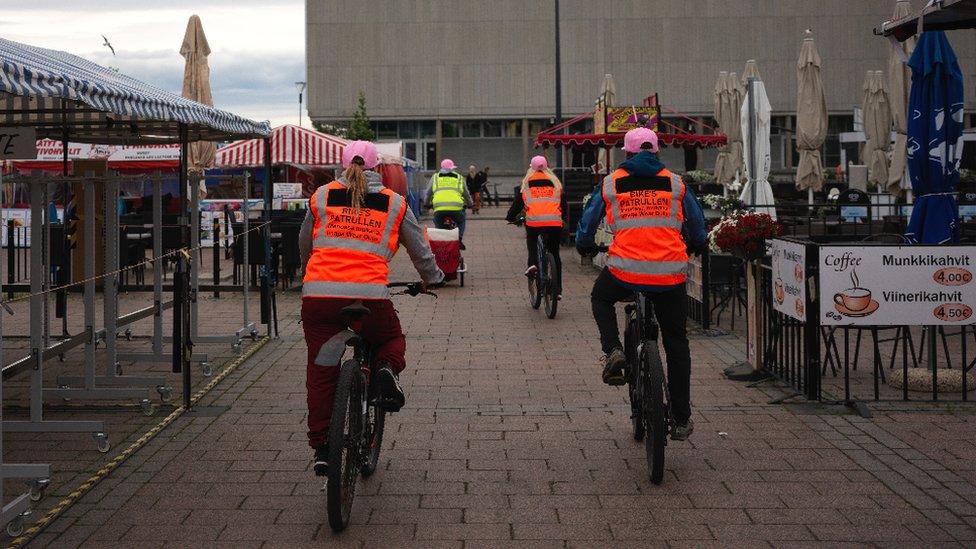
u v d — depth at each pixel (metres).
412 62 58.72
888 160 20.30
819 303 7.22
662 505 5.09
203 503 5.15
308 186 25.44
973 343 9.88
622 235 5.81
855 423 6.74
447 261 15.05
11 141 5.97
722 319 11.73
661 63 58.19
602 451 6.09
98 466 5.80
